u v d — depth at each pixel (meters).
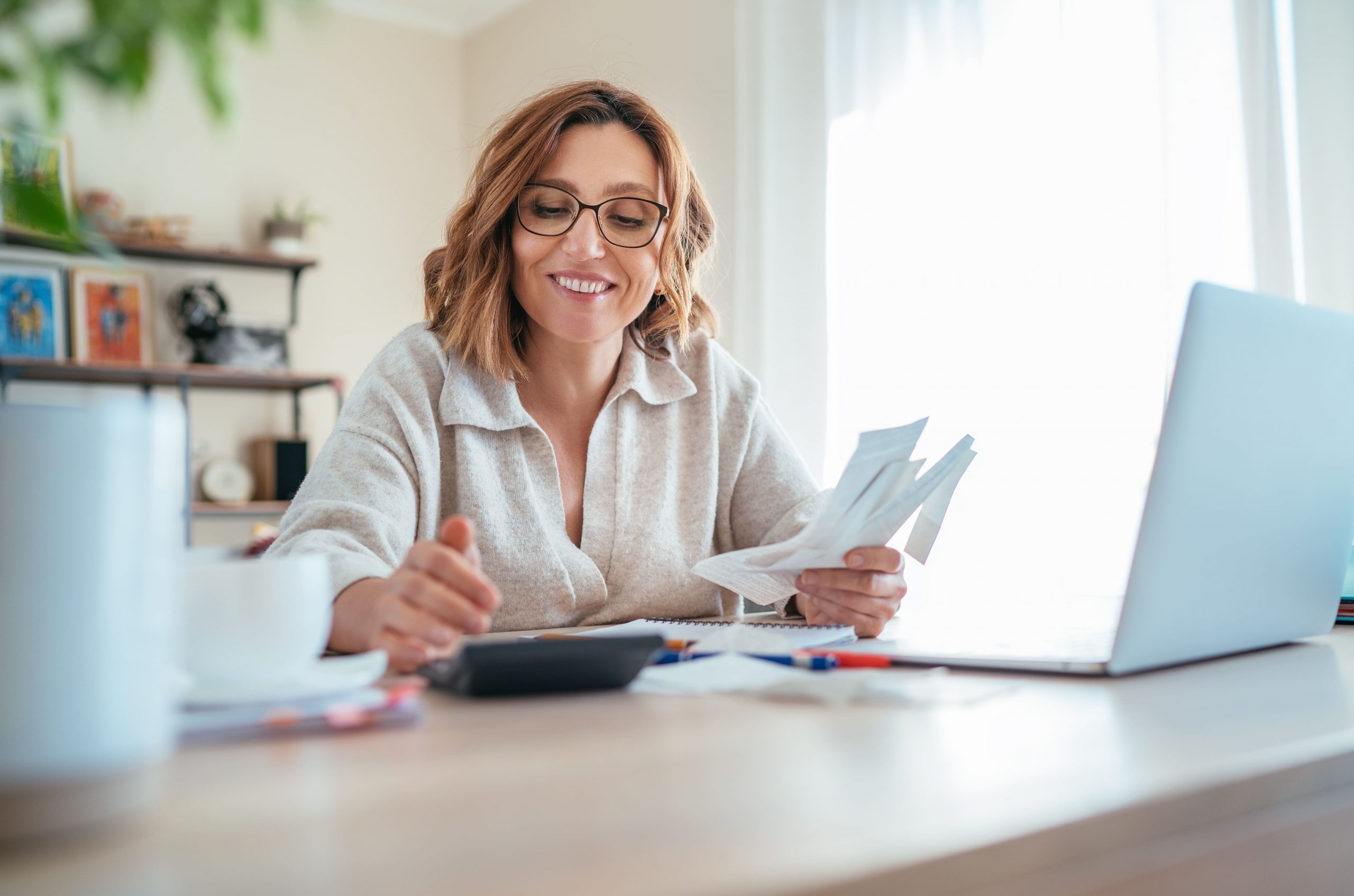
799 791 0.39
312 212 4.51
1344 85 2.03
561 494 1.37
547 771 0.43
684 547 1.42
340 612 0.78
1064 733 0.50
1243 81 2.19
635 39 4.02
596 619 1.34
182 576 0.54
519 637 0.92
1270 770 0.44
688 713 0.56
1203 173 2.31
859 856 0.31
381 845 0.32
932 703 0.58
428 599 0.70
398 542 1.08
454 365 1.32
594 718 0.55
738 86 3.50
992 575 2.71
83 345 3.98
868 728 0.52
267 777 0.42
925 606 1.33
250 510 4.11
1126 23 2.54
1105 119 2.58
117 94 0.43
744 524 1.52
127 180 4.11
